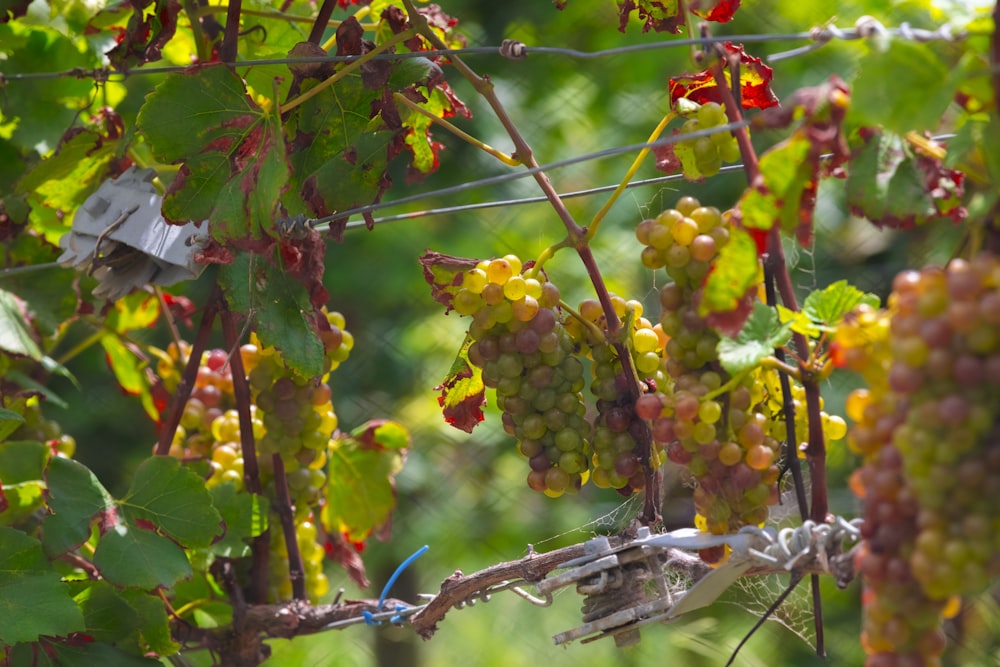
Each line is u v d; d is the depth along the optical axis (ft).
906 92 10.34
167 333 20.02
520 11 20.22
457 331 21.56
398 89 11.22
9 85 12.07
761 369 10.80
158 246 11.27
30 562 11.18
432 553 21.26
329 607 11.50
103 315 11.81
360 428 11.92
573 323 11.03
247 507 11.50
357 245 20.77
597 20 20.12
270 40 11.84
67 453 11.93
